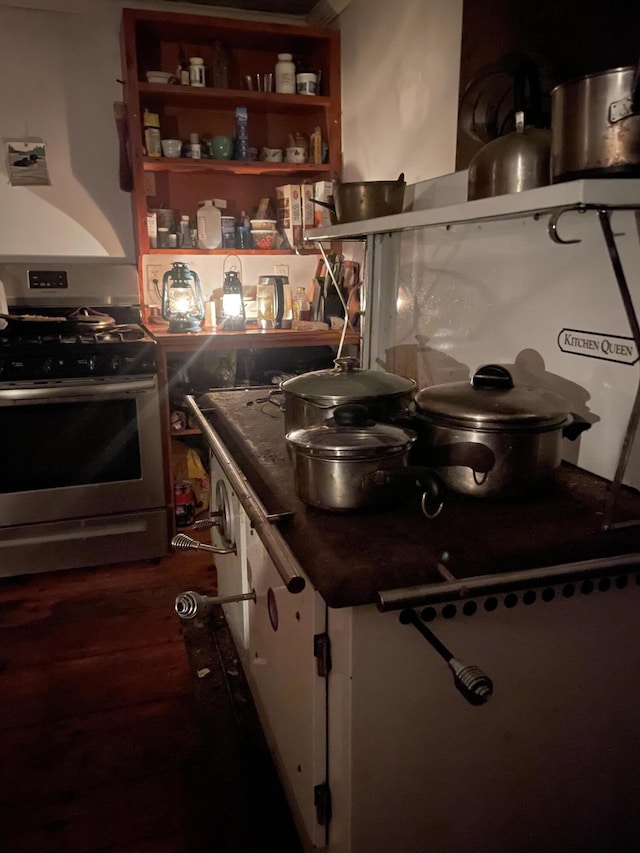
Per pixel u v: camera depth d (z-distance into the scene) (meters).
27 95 2.84
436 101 2.15
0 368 2.34
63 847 1.38
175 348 2.60
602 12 1.35
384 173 2.57
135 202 2.76
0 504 2.44
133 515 2.61
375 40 2.54
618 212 1.13
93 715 1.79
